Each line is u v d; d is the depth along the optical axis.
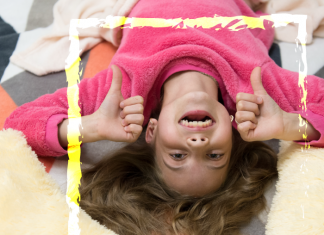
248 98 0.80
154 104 0.98
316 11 1.18
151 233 0.82
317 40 1.19
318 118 0.85
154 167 0.88
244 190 0.89
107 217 0.83
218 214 0.82
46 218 0.74
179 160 0.78
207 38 0.91
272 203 0.85
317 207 0.76
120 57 0.97
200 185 0.80
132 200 0.87
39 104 0.93
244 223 0.85
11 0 1.28
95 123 0.84
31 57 1.14
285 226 0.77
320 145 0.86
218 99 0.97
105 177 0.90
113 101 0.83
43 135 0.86
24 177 0.81
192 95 0.79
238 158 0.94
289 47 1.19
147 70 0.91
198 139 0.74
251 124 0.80
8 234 0.70
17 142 0.85
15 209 0.74
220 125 0.78
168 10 0.98
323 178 0.80
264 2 1.22
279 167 0.88
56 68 1.13
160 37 0.94
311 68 1.13
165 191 0.86
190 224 0.81
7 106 1.05
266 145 0.98
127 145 0.98
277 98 0.93
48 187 0.82
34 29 1.23
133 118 0.81
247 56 0.94
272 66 0.97
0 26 1.21
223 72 0.91
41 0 1.28
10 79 1.11
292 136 0.85
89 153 0.99
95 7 1.22
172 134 0.77
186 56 0.91
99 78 0.97
